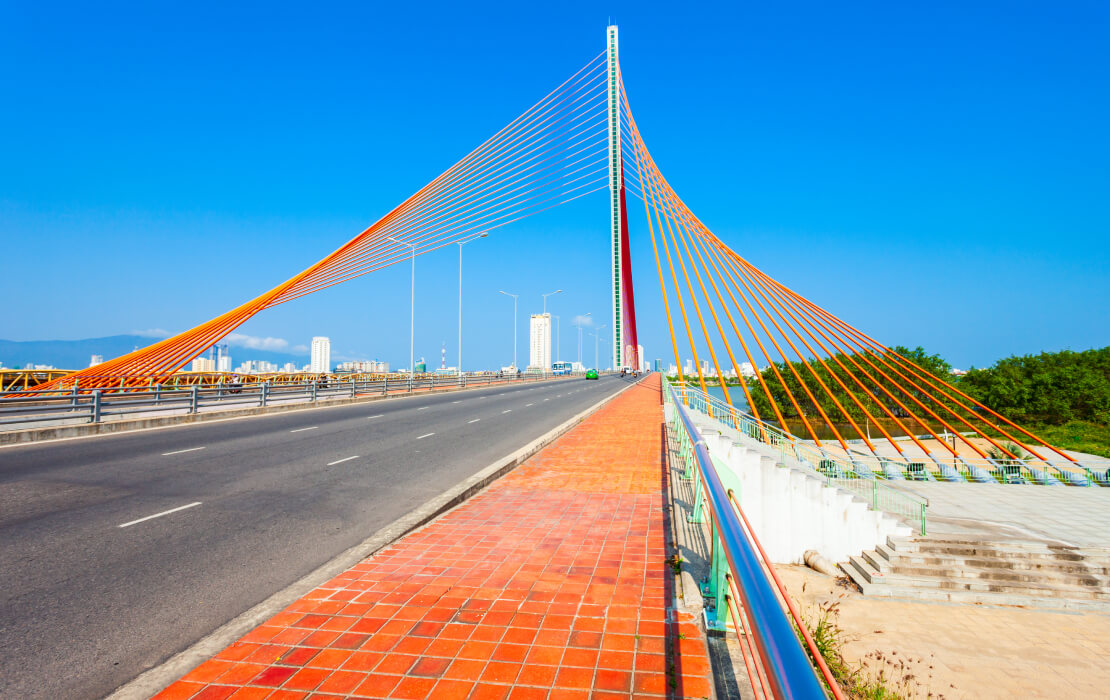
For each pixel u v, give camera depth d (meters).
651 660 3.31
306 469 10.50
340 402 26.70
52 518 7.02
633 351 82.19
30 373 24.22
